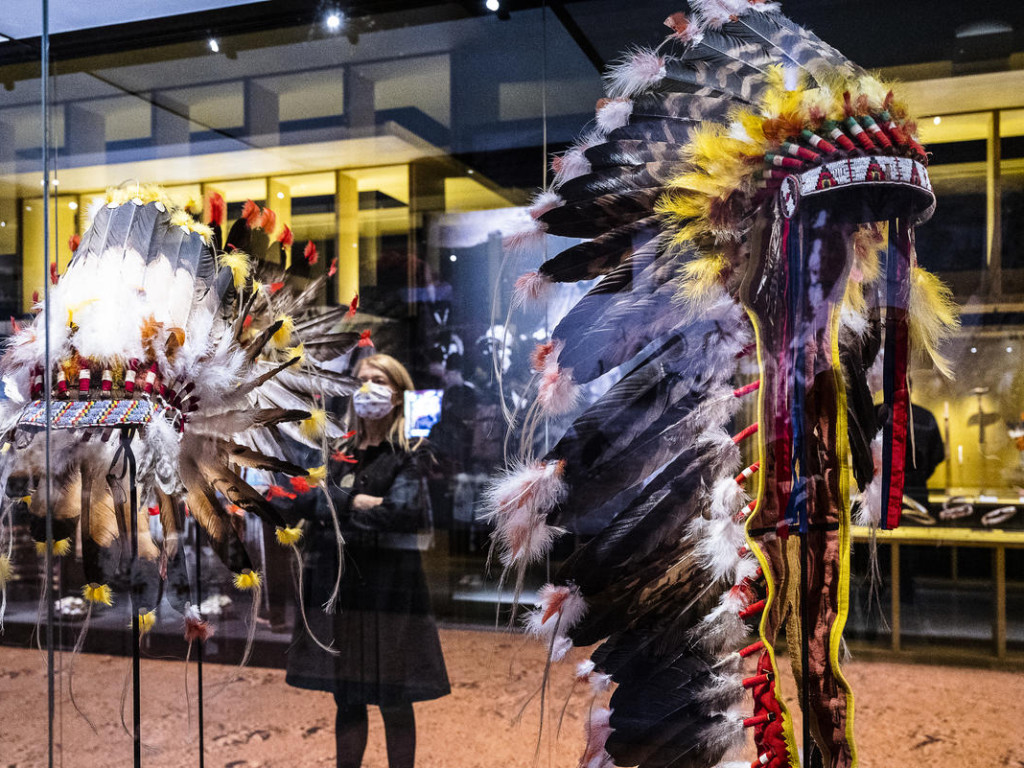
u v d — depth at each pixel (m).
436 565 1.28
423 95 1.31
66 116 1.41
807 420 1.04
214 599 1.39
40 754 1.41
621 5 1.23
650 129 1.16
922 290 1.07
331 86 1.34
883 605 1.08
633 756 1.17
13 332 1.37
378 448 1.31
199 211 1.38
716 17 1.16
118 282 1.23
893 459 1.07
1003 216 1.06
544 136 1.25
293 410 1.32
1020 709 1.02
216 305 1.31
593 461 1.15
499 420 1.25
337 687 1.35
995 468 1.04
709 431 1.12
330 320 1.33
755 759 1.11
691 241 1.13
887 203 1.03
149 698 1.44
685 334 1.14
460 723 1.28
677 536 1.13
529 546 1.19
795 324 1.04
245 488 1.31
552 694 1.22
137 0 1.39
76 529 1.26
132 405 1.19
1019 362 1.04
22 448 1.24
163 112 1.40
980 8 1.08
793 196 1.04
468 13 1.29
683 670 1.15
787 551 1.05
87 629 1.38
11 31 1.43
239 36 1.38
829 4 1.13
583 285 1.20
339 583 1.34
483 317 1.26
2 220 1.42
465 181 1.28
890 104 1.05
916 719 1.06
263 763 1.40
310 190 1.36
